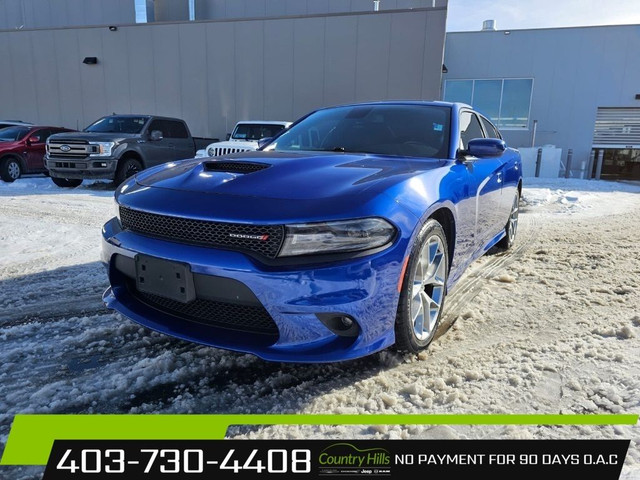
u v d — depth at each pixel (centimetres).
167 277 202
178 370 218
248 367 223
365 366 224
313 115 358
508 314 293
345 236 186
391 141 300
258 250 188
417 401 195
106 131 968
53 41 1437
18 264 389
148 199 219
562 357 233
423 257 227
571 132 1539
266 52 1266
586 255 451
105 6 1912
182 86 1352
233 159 253
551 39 1505
